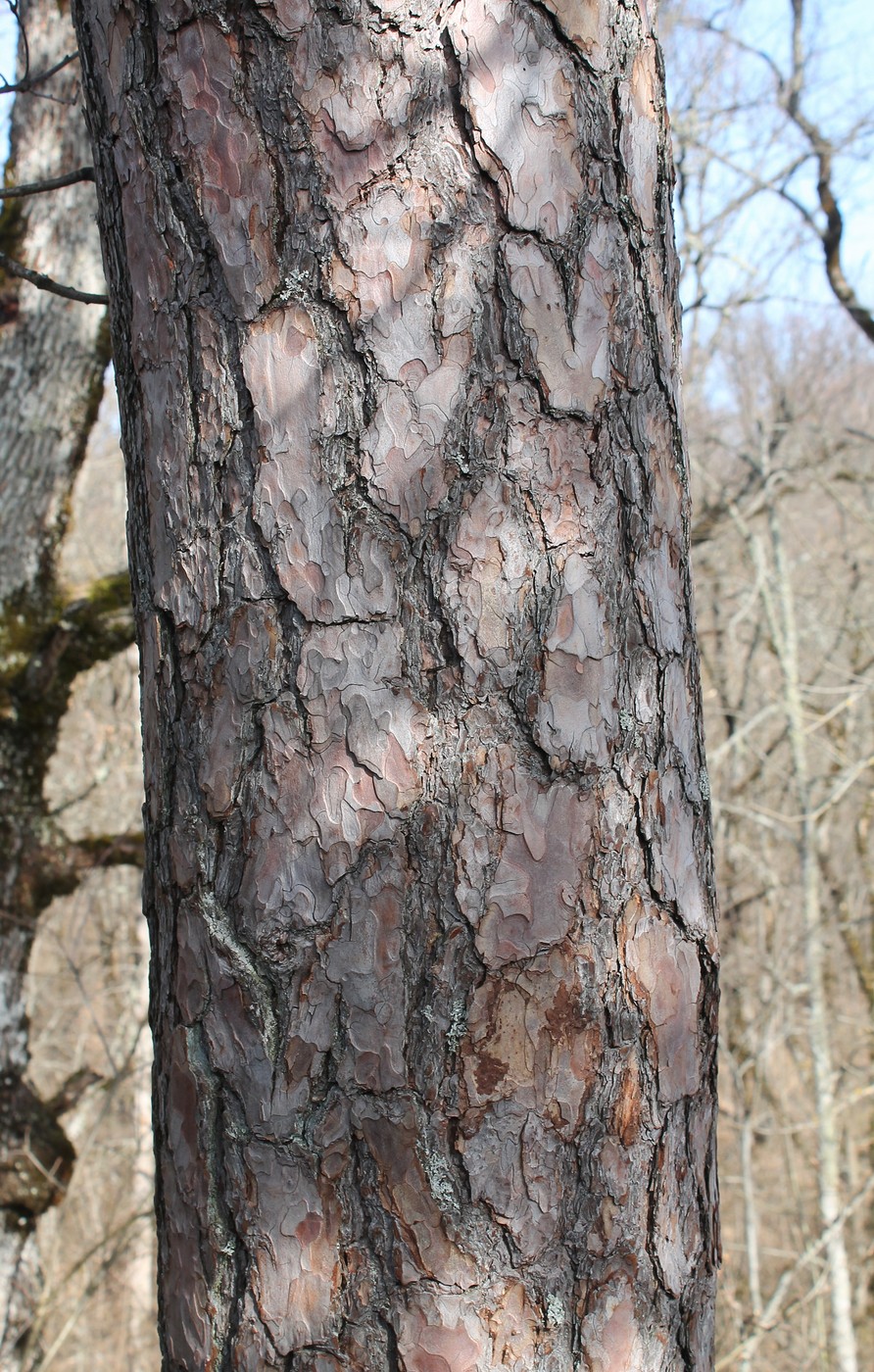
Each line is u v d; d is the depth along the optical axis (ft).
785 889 24.08
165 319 4.55
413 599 4.41
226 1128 4.46
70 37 12.19
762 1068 22.71
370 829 4.38
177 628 4.56
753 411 24.16
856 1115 26.21
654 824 4.62
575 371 4.50
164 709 4.61
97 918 24.76
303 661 4.41
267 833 4.42
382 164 4.38
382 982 4.38
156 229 4.55
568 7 4.51
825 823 23.45
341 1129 4.38
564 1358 4.41
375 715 4.39
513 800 4.41
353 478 4.41
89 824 21.75
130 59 4.58
